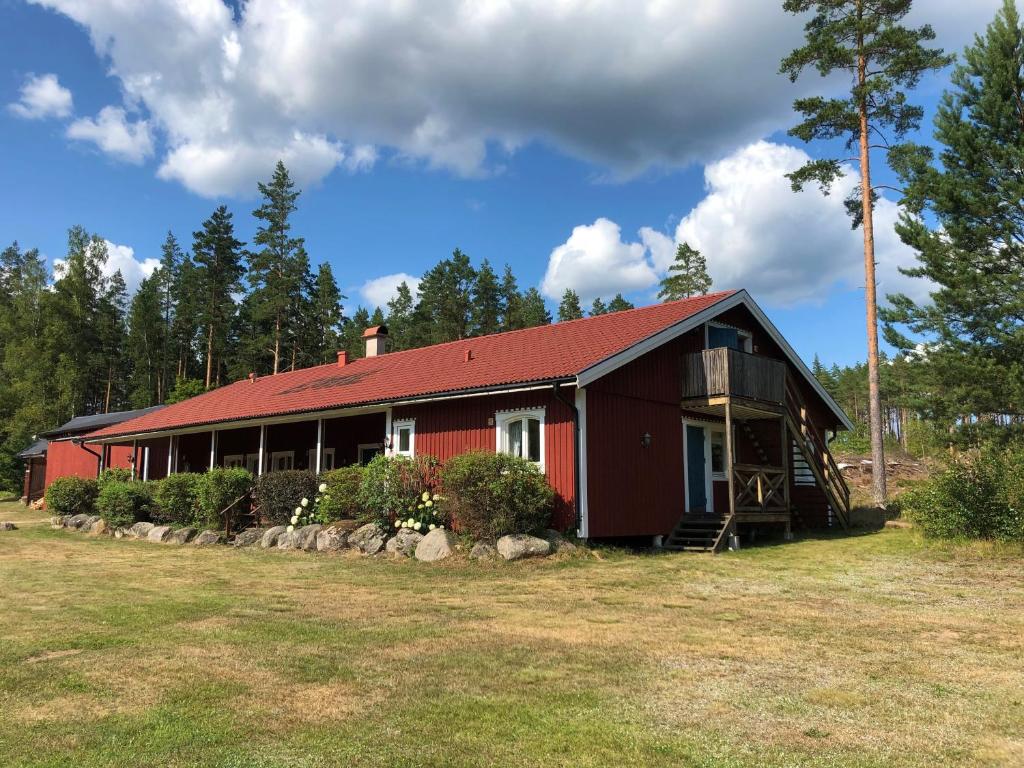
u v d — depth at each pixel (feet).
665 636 22.44
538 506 41.60
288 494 54.70
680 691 16.80
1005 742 13.60
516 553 39.14
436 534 41.81
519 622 24.71
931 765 12.55
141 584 34.47
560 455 44.01
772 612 26.20
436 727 14.47
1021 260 63.93
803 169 76.43
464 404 49.78
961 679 17.63
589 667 18.89
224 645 21.49
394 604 28.40
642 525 47.01
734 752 13.14
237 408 72.23
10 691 17.02
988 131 63.87
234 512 57.16
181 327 189.57
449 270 177.06
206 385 158.71
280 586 33.47
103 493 66.80
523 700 16.16
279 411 60.64
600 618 25.29
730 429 48.91
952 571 34.76
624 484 46.09
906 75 71.41
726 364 49.85
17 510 104.01
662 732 14.16
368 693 16.72
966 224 64.18
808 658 19.70
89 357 180.14
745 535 55.47
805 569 36.78
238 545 52.47
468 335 177.27
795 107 74.74
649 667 18.88
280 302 156.97
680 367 52.75
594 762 12.69
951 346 65.72
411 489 47.55
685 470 52.29
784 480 54.03
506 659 19.71
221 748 13.38
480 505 41.01
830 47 70.59
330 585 33.63
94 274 187.62
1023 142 61.26
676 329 49.16
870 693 16.57
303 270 162.71
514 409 46.80
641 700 16.15
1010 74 63.10
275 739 13.83
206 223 178.40
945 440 65.98
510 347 58.34
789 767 12.47
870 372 70.44
